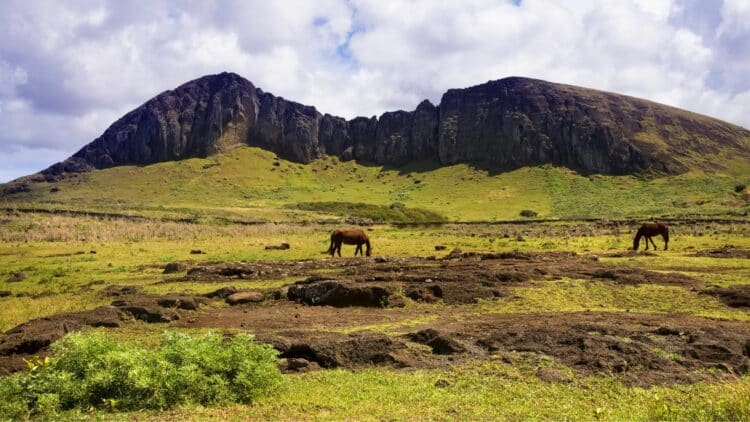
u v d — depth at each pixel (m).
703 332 13.28
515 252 32.69
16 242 51.00
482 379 10.50
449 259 31.59
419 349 12.54
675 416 8.31
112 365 8.85
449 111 199.62
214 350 9.75
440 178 171.75
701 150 163.75
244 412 8.45
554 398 9.47
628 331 13.48
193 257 36.91
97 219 73.56
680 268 26.48
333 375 10.91
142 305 17.73
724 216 81.69
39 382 8.57
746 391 8.90
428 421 8.13
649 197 124.19
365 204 133.00
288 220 99.69
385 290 19.56
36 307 19.91
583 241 46.34
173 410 8.45
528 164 170.25
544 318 16.30
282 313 18.42
